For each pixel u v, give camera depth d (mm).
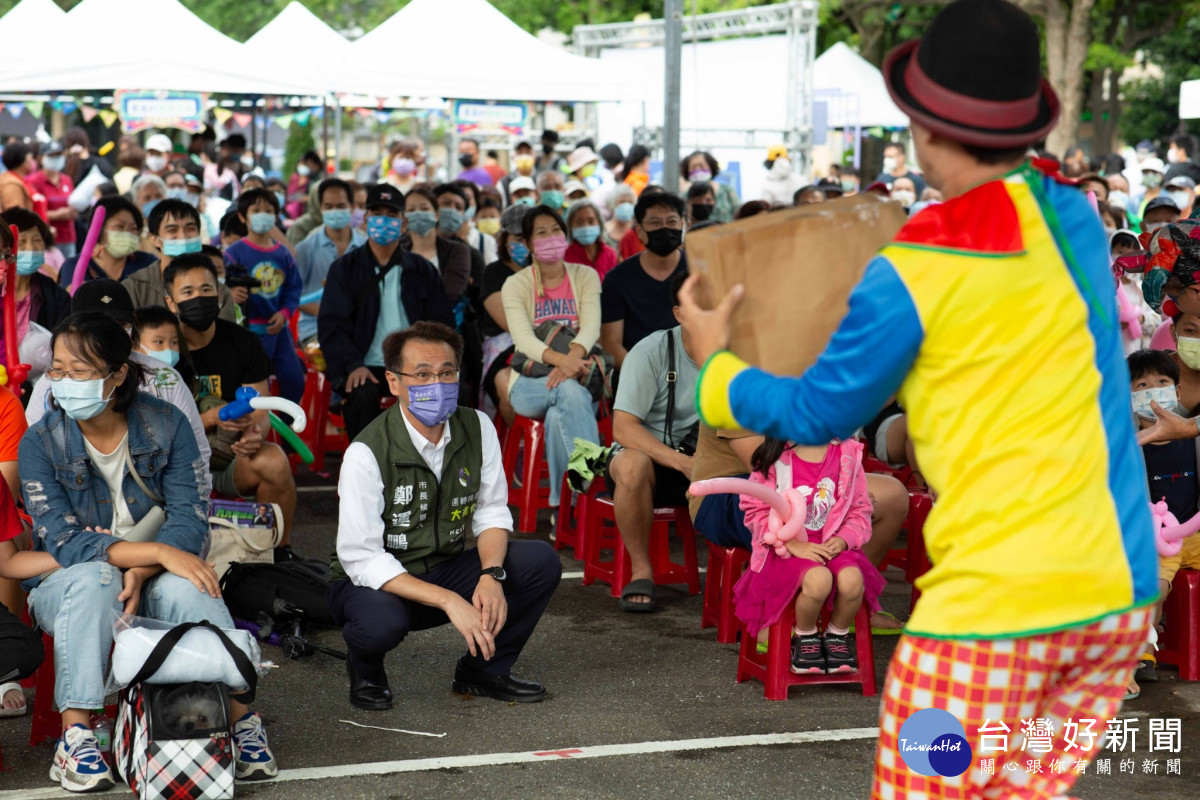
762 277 2287
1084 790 3643
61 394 3789
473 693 4465
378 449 4227
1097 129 28469
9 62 9344
